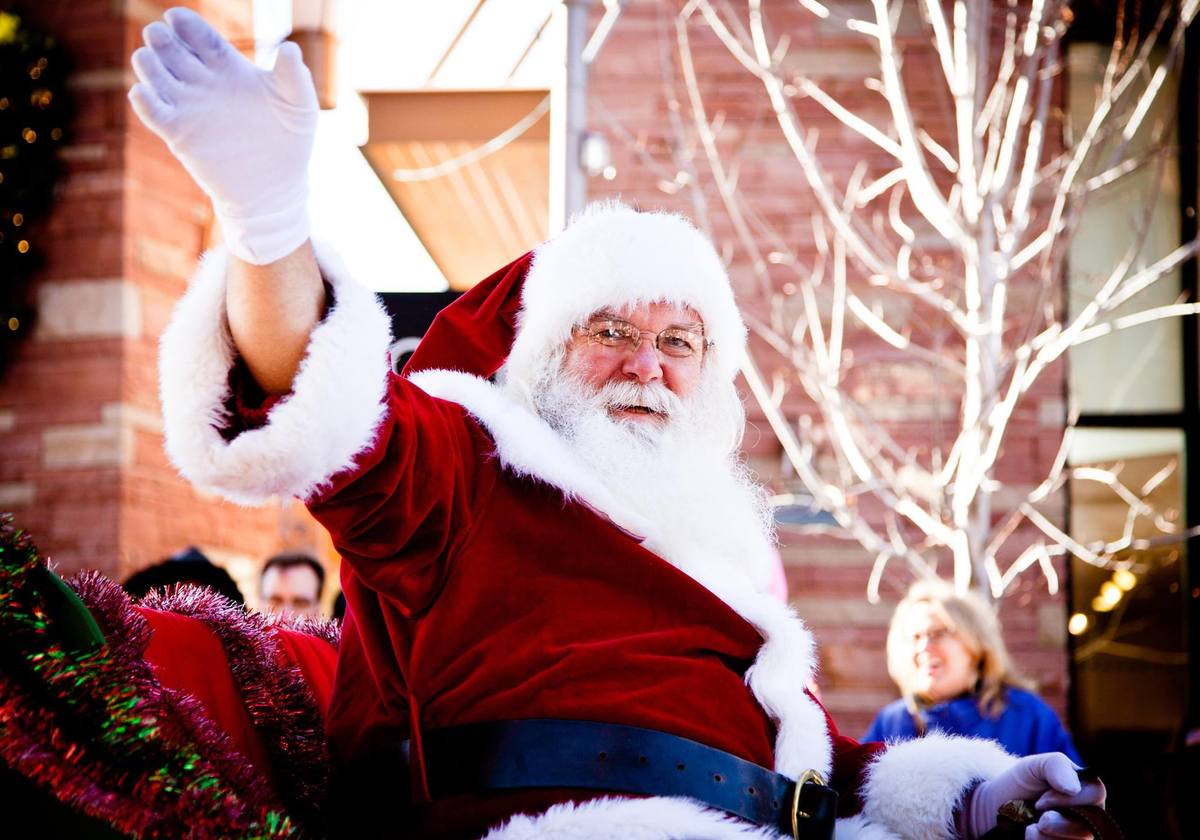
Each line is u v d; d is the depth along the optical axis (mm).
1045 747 4355
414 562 1787
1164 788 3514
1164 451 6996
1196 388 7020
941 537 5961
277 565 4449
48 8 6352
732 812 1787
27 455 6184
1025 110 6828
